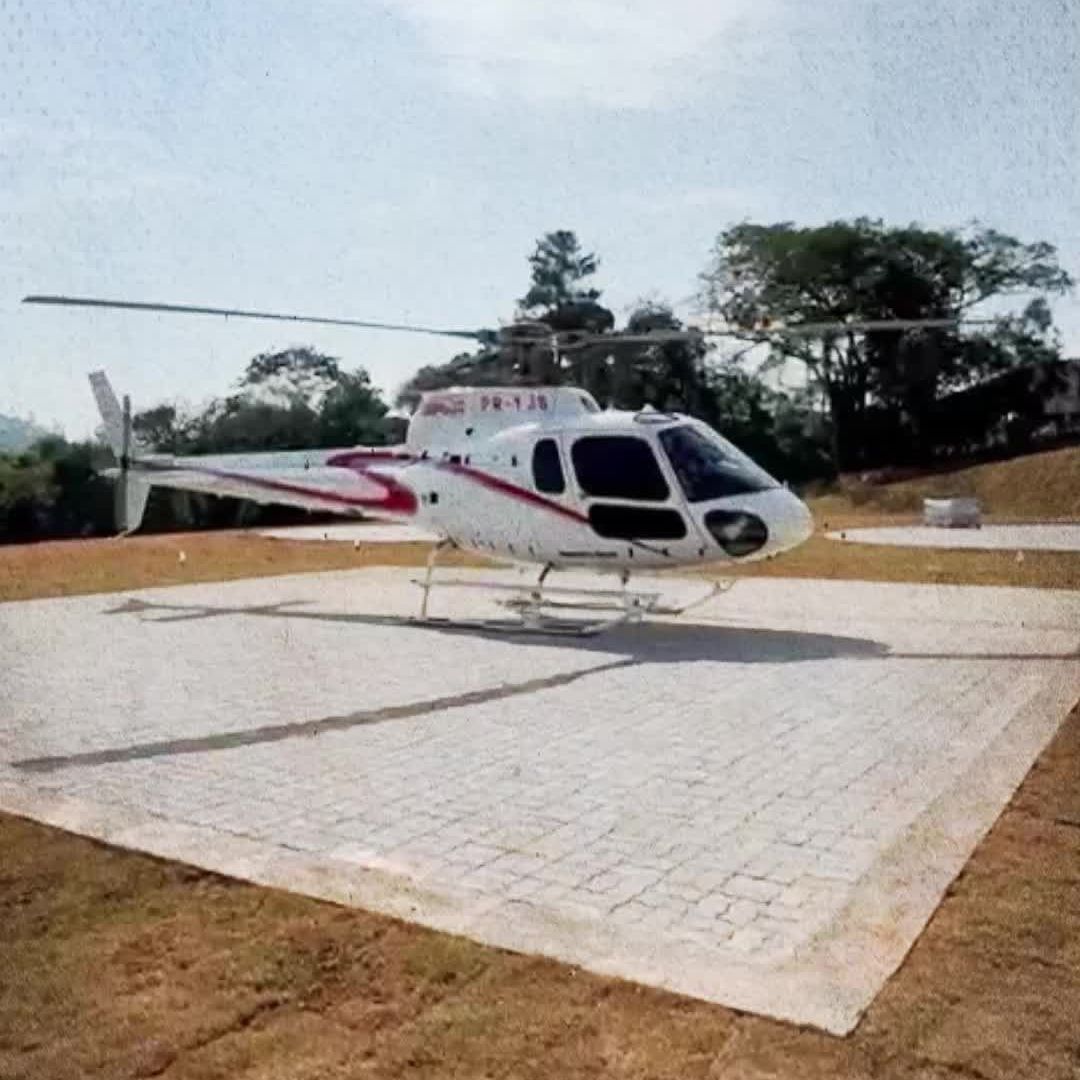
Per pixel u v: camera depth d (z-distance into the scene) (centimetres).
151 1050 289
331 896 390
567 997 313
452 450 1034
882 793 505
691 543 903
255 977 330
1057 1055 278
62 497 1995
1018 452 2747
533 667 823
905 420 2812
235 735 632
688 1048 285
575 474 938
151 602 1237
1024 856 415
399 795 514
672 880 404
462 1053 285
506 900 386
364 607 1177
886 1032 290
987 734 604
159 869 419
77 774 555
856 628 982
